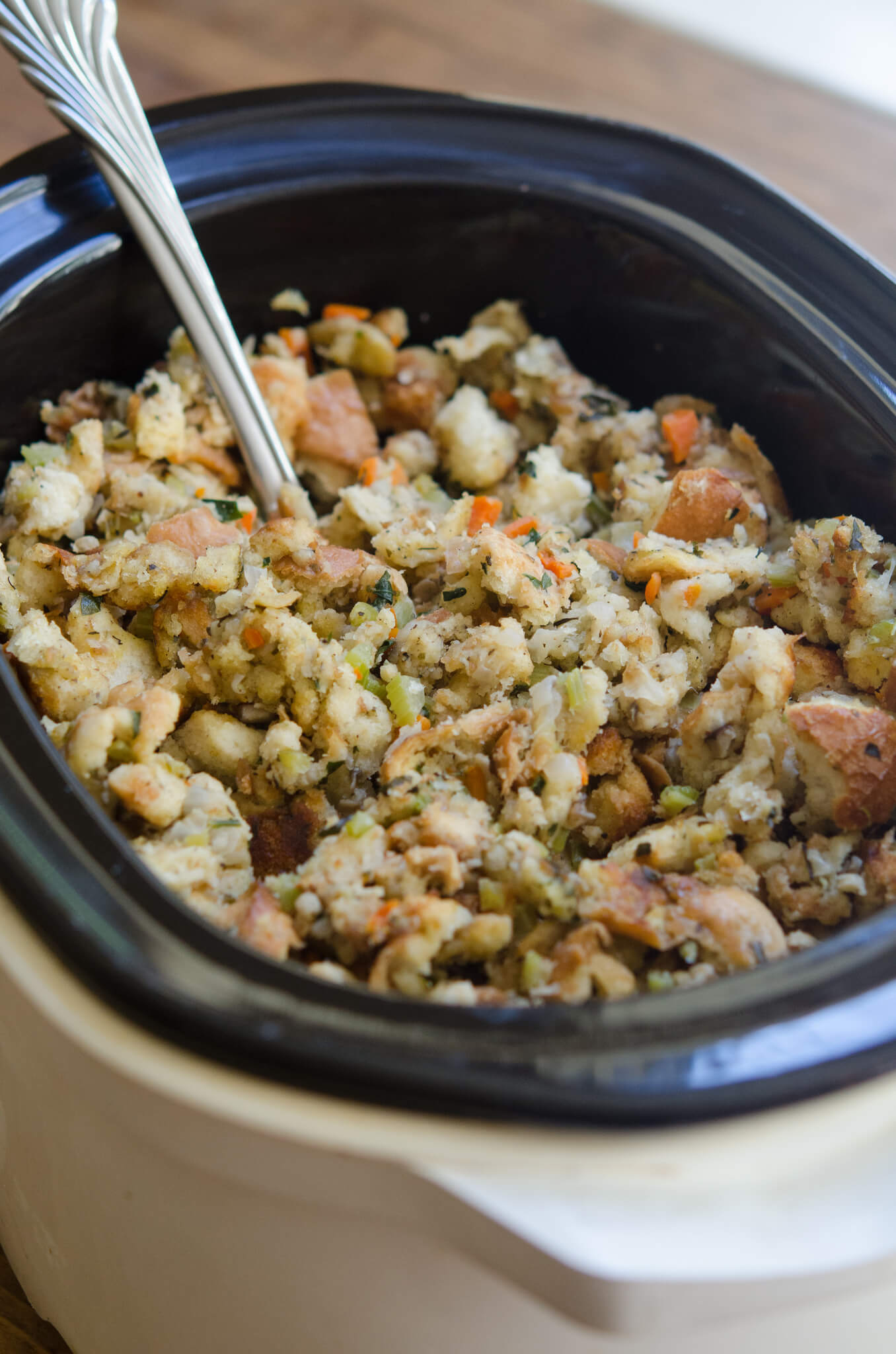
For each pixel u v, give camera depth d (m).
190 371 0.55
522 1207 0.36
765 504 0.53
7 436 0.53
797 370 0.51
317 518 0.54
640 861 0.45
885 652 0.48
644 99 0.75
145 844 0.44
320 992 0.37
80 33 0.52
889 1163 0.37
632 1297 0.36
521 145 0.55
